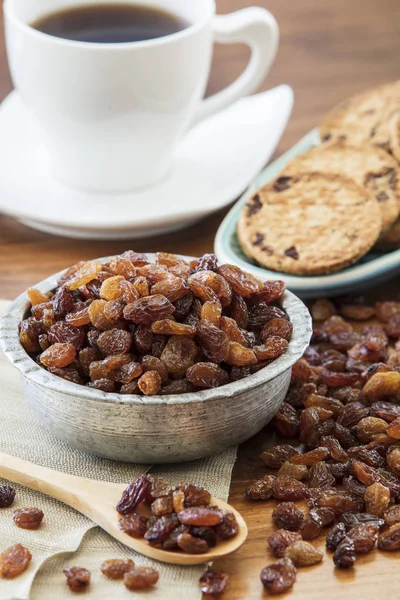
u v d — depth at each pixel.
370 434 0.52
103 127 0.63
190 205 0.65
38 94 0.63
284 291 0.54
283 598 0.46
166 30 0.66
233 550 0.47
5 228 0.68
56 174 0.67
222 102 0.70
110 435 0.49
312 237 0.61
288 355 0.50
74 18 0.66
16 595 0.45
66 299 0.52
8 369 0.57
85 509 0.49
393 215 0.63
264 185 0.65
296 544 0.47
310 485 0.51
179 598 0.46
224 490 0.50
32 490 0.50
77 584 0.46
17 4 0.64
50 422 0.50
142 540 0.47
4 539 0.48
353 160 0.67
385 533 0.48
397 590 0.46
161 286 0.51
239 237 0.62
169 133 0.65
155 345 0.50
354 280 0.60
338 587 0.46
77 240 0.67
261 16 0.68
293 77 0.82
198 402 0.48
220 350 0.49
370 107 0.71
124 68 0.61
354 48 0.87
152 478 0.48
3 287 0.63
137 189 0.67
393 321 0.60
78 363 0.51
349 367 0.57
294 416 0.53
